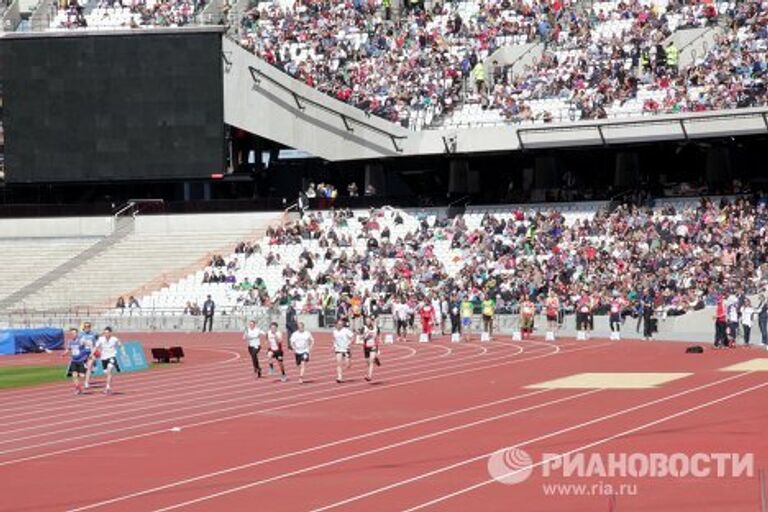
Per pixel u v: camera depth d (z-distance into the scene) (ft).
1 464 77.41
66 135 233.35
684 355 146.82
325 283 220.64
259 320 216.54
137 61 232.12
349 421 93.15
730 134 212.43
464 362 146.51
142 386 128.77
